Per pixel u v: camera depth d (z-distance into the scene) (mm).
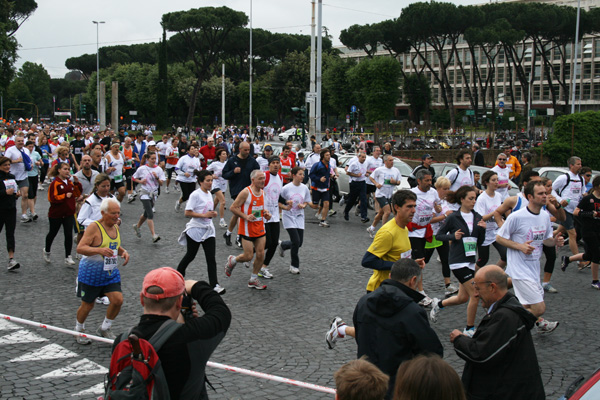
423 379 2795
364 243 13328
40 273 9992
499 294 4410
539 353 6773
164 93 81438
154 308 3369
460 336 4188
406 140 42656
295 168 10258
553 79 90312
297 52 84000
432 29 60531
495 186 9148
